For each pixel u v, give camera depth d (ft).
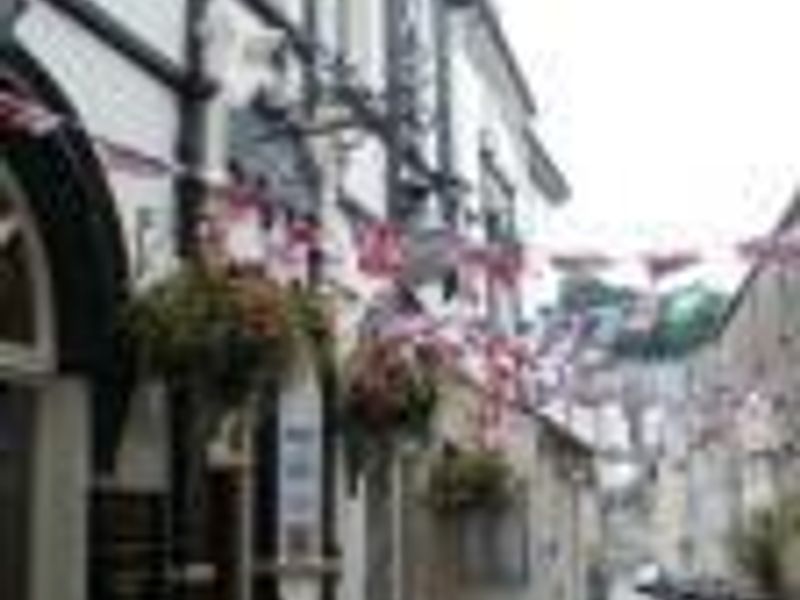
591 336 77.61
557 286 76.33
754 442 120.47
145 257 36.83
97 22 35.14
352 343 48.62
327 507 48.80
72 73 34.35
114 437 35.14
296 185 47.57
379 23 60.75
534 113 104.63
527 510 88.12
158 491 37.24
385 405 47.70
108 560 35.27
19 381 34.30
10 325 33.73
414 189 62.80
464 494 65.10
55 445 34.91
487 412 70.33
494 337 68.18
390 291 50.93
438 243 53.52
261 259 38.58
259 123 44.24
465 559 70.18
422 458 59.36
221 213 38.75
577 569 133.39
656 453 157.89
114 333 34.73
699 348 138.82
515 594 77.97
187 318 33.94
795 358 114.11
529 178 109.19
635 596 152.56
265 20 46.19
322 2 52.75
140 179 37.01
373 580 56.80
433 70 71.26
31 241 34.22
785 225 98.27
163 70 38.52
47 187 33.58
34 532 34.68
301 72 48.67
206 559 41.04
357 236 50.11
